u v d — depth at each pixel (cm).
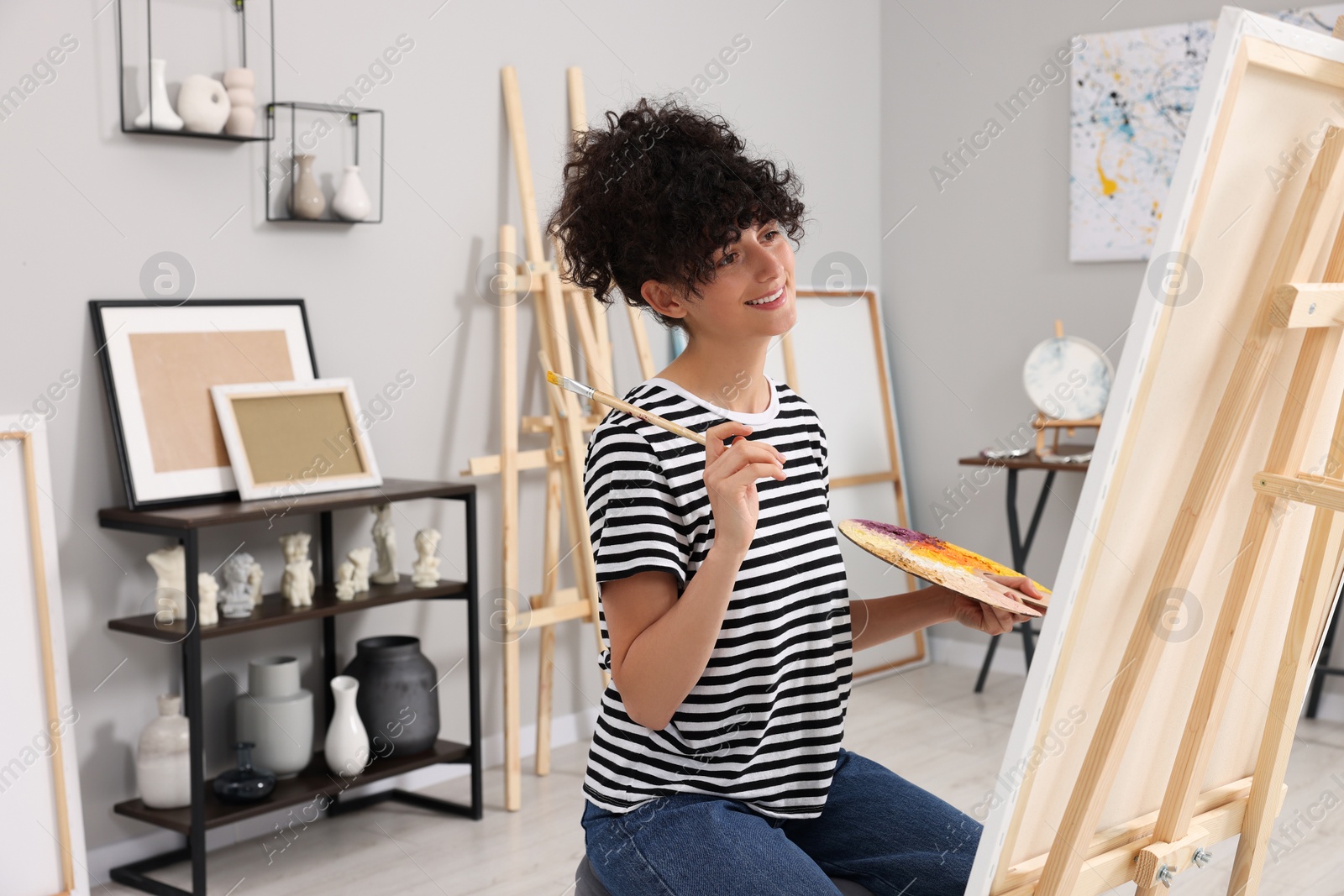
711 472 116
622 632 125
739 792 134
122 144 271
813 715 139
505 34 345
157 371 276
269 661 297
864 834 143
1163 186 396
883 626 152
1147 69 396
